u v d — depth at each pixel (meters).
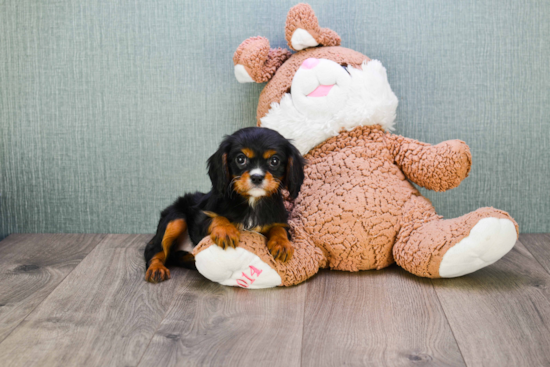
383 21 2.22
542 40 2.21
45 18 2.27
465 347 1.35
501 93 2.26
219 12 2.25
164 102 2.31
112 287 1.78
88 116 2.33
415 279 1.82
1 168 2.38
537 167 2.31
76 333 1.44
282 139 1.72
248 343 1.38
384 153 1.98
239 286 1.77
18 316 1.55
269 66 2.11
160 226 1.97
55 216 2.41
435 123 2.29
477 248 1.67
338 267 1.89
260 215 1.77
